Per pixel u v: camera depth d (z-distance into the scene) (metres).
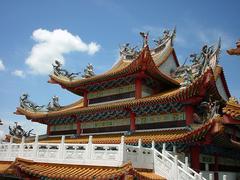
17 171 20.23
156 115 30.14
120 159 18.53
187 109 27.67
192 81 27.58
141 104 29.73
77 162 20.05
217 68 34.22
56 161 21.05
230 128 32.72
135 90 33.31
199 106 27.81
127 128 32.16
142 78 33.19
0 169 22.75
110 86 36.31
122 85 35.12
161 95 29.78
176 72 37.53
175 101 27.70
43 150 22.23
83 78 39.88
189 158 25.50
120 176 16.56
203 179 20.56
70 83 39.34
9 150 25.98
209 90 26.69
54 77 42.19
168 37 40.66
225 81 35.53
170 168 21.05
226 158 32.19
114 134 32.53
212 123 22.78
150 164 21.98
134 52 40.59
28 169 19.59
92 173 18.00
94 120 36.09
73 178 17.59
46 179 19.64
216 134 23.19
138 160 20.48
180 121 28.08
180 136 24.08
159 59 38.03
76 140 33.47
